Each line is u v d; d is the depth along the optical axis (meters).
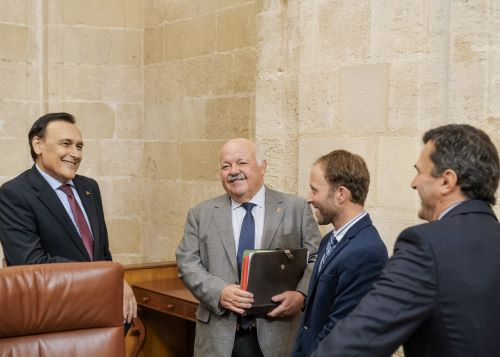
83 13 5.31
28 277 2.27
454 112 2.81
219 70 4.82
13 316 2.23
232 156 2.84
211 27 4.88
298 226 2.87
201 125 4.99
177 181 5.23
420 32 2.94
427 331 1.59
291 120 3.59
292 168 3.59
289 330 2.76
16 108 5.15
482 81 2.73
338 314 2.10
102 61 5.40
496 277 1.58
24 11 5.16
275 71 3.64
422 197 1.74
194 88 5.04
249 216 2.86
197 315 2.87
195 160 5.05
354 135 3.20
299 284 2.75
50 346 2.28
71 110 5.32
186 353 4.45
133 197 5.56
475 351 1.54
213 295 2.70
